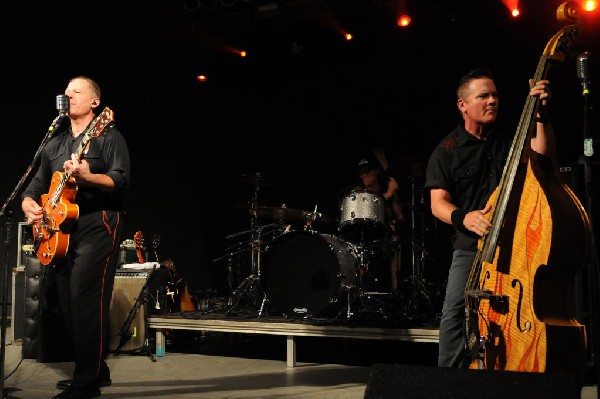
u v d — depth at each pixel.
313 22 7.23
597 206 3.85
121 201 3.37
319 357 4.64
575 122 6.15
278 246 4.78
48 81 6.47
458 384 1.63
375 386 1.72
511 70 6.68
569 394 1.52
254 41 7.64
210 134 7.82
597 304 2.06
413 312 4.96
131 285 4.83
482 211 2.17
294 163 7.68
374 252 5.22
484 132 2.55
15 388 3.48
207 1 7.04
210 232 7.71
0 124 6.22
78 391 3.12
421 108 7.12
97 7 6.83
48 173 3.51
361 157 7.38
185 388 3.44
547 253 1.88
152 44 7.29
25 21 6.37
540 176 1.97
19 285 5.05
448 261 6.41
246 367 4.14
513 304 1.97
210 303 6.10
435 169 2.59
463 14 6.81
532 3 6.56
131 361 4.39
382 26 7.19
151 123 7.21
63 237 3.14
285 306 4.70
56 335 4.41
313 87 7.60
